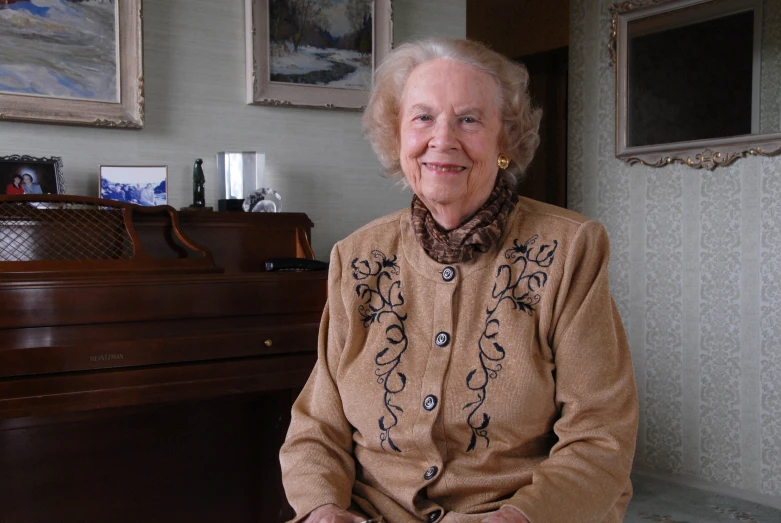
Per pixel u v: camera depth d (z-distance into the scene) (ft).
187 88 9.03
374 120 4.66
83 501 7.43
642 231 11.89
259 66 9.30
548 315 4.01
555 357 4.05
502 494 4.00
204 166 9.18
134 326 6.75
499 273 4.14
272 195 8.97
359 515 4.21
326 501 4.06
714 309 11.07
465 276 4.20
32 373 6.09
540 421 4.05
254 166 8.93
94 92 8.38
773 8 10.14
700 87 10.93
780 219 10.24
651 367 11.91
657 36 11.35
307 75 9.65
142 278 6.85
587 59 12.43
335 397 4.50
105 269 6.94
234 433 8.17
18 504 7.13
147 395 6.50
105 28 8.39
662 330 11.73
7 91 7.93
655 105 11.46
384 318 4.32
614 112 12.05
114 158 8.63
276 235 8.65
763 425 10.60
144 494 7.72
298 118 9.76
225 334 6.88
